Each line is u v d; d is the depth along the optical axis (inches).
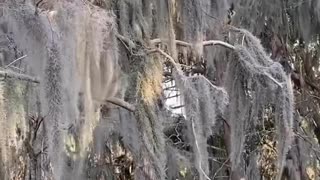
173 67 200.4
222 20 221.1
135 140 196.7
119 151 233.8
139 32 194.4
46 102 146.3
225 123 242.1
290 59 267.1
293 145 254.1
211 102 195.3
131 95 186.4
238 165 232.5
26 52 152.0
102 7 187.6
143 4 198.8
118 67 179.0
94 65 161.6
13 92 152.0
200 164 193.0
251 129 233.8
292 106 213.3
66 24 155.6
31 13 148.9
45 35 147.3
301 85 270.4
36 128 172.6
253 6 254.4
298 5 263.7
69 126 165.5
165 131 235.3
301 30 266.1
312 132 269.7
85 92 159.0
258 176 253.4
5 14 152.3
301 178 257.8
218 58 229.0
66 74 149.7
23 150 174.2
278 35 262.5
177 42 199.9
